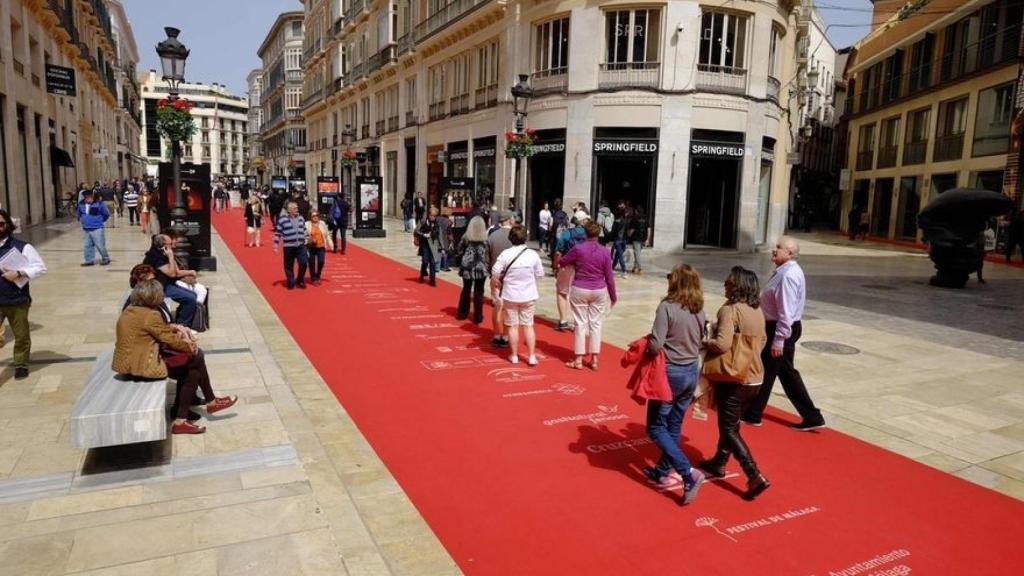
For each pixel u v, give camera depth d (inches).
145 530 154.1
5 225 255.1
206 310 309.4
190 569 139.5
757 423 245.3
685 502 178.2
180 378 216.2
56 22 1137.4
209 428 217.6
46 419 220.1
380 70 1587.1
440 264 656.4
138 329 195.9
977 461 215.6
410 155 1489.9
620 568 148.9
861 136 1585.9
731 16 880.3
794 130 1082.7
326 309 437.1
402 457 205.0
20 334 259.8
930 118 1236.5
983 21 1064.2
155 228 892.6
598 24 879.1
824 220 2177.7
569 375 299.1
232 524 158.1
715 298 530.6
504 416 243.9
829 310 493.7
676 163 866.8
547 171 979.3
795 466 207.9
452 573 144.8
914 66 1315.2
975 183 1071.6
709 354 187.0
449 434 224.7
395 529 162.4
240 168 5664.4
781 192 1033.5
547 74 948.0
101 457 193.0
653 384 178.5
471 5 1129.4
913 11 1168.2
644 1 851.4
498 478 192.4
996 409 268.8
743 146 894.4
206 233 594.6
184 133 484.7
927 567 153.4
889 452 221.1
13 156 897.5
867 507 181.8
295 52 2812.5
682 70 855.1
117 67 2447.1
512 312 311.9
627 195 919.7
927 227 655.8
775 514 176.2
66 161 1189.7
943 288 640.4
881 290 612.4
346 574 141.3
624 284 589.3
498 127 1052.5
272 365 295.1
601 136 889.5
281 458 196.4
